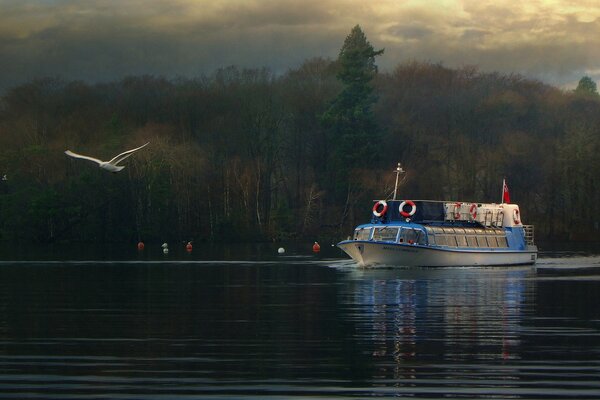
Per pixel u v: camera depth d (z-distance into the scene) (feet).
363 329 307.78
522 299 413.80
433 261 646.74
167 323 325.21
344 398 207.82
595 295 434.30
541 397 208.33
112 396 209.77
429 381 223.51
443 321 330.54
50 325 319.88
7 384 220.84
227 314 353.72
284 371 235.40
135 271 634.84
